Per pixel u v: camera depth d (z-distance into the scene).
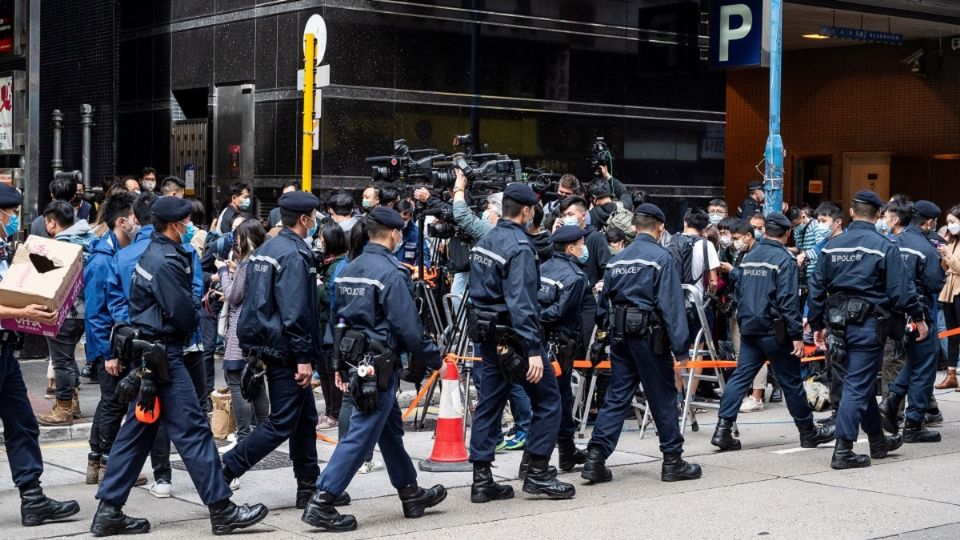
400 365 7.77
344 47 15.36
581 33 17.44
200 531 7.55
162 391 7.38
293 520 7.86
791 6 21.09
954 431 11.47
